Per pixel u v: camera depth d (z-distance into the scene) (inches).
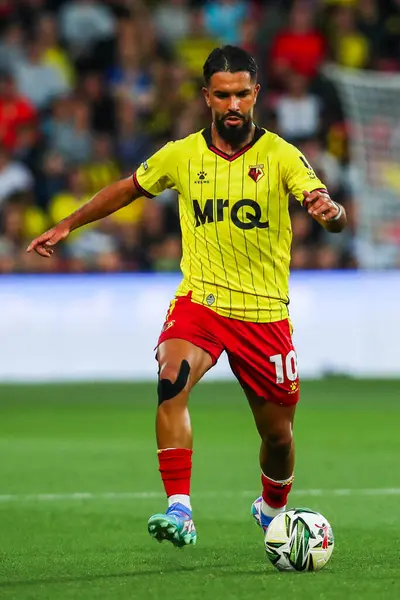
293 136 2694.4
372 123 2677.2
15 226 2445.9
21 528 976.3
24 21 2898.6
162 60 2864.2
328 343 2369.6
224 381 2445.9
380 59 2896.2
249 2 2933.1
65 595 688.4
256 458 1438.2
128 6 2901.1
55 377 2348.7
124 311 2351.1
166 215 2511.1
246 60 797.2
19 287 2336.4
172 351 803.4
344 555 833.5
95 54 2842.0
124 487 1214.9
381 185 2630.4
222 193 813.9
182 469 765.9
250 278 819.4
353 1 2913.4
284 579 733.9
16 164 2593.5
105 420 1849.2
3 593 695.7
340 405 2027.6
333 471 1318.9
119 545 892.6
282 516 776.9
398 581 725.3
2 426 1780.3
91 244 2450.8
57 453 1492.4
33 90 2785.4
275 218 816.9
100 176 2625.5
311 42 2790.4
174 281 2358.5
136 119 2706.7
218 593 689.6
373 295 2372.0
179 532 737.0
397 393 2181.3
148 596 682.8
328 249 2474.2
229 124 797.2
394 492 1168.2
